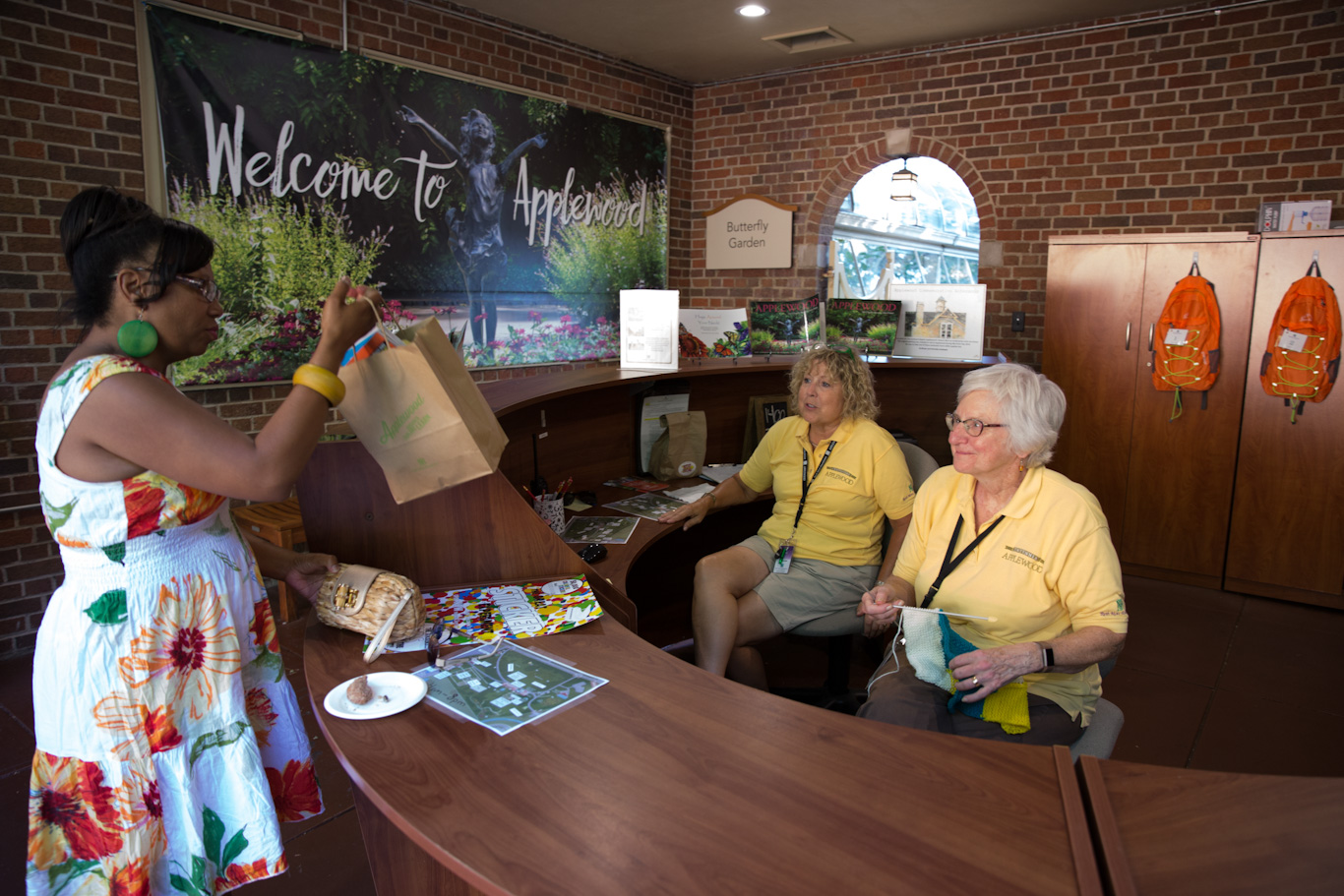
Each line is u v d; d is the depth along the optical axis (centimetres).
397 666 150
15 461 336
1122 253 443
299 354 426
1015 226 535
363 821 175
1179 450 441
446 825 105
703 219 656
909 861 100
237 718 139
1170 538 450
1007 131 531
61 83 336
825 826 106
